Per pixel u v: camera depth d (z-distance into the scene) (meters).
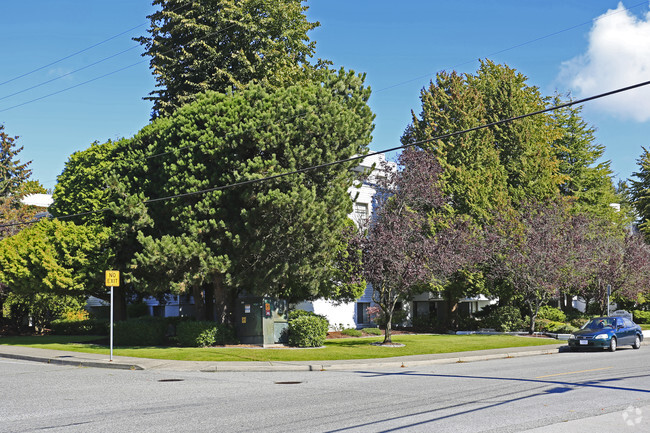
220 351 24.41
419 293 40.81
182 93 41.78
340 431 9.27
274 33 43.72
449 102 41.47
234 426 9.86
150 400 13.07
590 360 21.91
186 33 42.12
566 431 9.06
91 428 9.94
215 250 25.92
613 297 42.12
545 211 35.88
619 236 41.84
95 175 33.09
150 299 48.53
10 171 69.31
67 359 22.97
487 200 38.28
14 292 36.44
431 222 31.27
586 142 56.03
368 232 28.12
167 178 26.45
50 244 32.22
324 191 26.03
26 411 11.79
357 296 33.78
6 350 27.30
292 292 31.36
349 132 25.88
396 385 15.22
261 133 24.72
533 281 33.53
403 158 28.83
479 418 10.15
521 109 43.38
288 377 17.89
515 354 25.17
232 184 23.48
